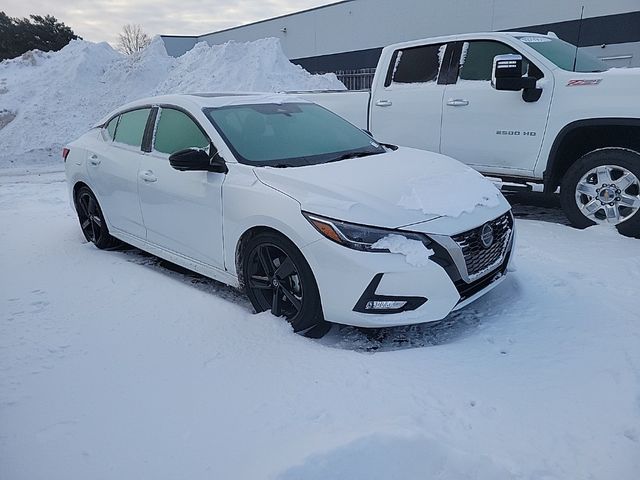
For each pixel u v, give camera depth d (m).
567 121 5.27
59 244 5.57
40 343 3.29
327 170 3.66
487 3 21.88
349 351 3.11
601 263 4.42
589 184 5.34
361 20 28.23
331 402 2.60
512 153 5.70
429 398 2.62
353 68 29.50
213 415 2.54
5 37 36.34
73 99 16.27
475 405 2.57
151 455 2.28
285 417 2.50
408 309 3.13
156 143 4.55
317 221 3.18
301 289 3.33
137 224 4.71
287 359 3.03
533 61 5.54
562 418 2.46
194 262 4.20
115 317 3.66
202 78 15.07
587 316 3.47
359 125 6.90
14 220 6.72
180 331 3.43
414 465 2.12
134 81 16.53
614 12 17.89
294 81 14.97
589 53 6.32
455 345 3.16
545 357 3.00
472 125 5.91
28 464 2.24
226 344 3.24
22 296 4.07
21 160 13.95
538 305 3.68
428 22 24.69
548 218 6.10
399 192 3.37
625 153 5.05
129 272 4.59
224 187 3.74
